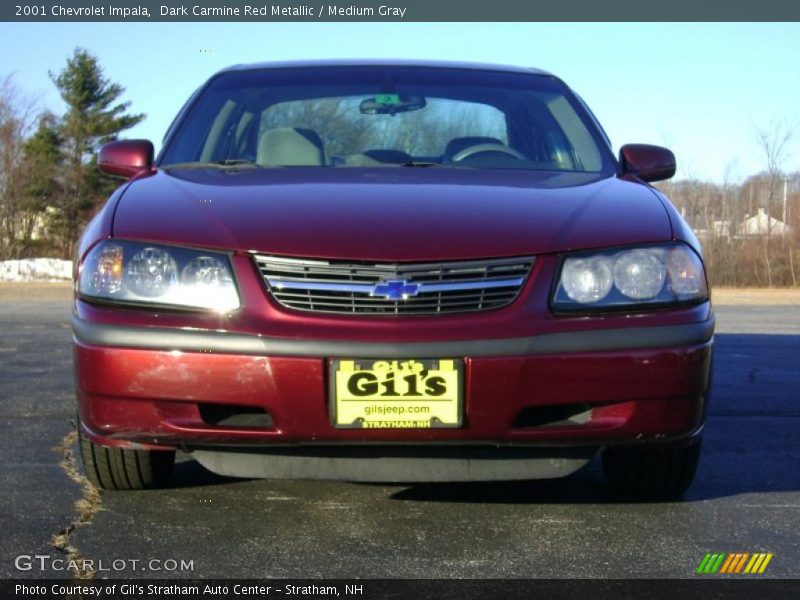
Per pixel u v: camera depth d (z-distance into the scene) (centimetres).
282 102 383
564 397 257
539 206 289
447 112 379
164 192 301
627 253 270
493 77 407
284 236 265
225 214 278
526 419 264
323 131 371
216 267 262
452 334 253
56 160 4169
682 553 267
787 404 495
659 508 308
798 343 786
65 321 952
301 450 268
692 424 271
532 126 378
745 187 2905
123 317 262
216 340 254
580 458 273
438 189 303
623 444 267
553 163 362
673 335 264
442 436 254
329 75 400
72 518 291
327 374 252
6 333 820
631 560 262
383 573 251
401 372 251
